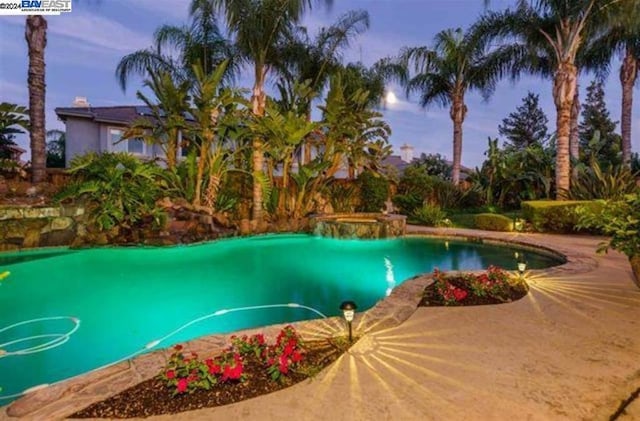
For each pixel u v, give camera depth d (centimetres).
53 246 843
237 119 1038
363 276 716
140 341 407
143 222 934
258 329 358
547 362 293
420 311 414
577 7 1135
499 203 1608
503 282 501
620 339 338
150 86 1030
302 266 794
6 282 633
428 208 1386
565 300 454
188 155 1060
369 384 260
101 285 627
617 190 1119
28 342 401
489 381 264
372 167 1464
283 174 1215
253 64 1163
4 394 296
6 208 793
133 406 232
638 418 223
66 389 249
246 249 944
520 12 1284
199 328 448
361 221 1111
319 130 1248
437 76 1798
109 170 888
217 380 254
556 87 1241
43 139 954
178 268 751
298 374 272
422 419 220
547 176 1483
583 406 234
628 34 1488
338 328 363
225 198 1130
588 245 888
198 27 1205
